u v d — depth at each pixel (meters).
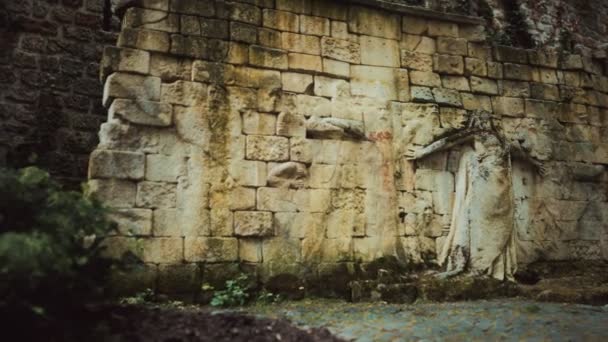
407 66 10.16
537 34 14.11
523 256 10.13
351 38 9.84
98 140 10.62
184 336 5.25
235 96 8.77
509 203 9.63
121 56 8.23
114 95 8.09
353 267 8.86
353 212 9.08
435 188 9.77
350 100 9.55
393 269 9.02
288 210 8.70
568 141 11.12
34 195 5.35
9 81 10.16
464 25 10.82
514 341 5.69
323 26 9.66
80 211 5.51
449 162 9.97
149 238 7.87
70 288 5.15
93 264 5.67
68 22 10.84
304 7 9.59
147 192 7.99
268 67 9.09
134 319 5.65
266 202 8.60
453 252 9.38
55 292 5.03
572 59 11.57
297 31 9.45
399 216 9.41
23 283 4.64
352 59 9.75
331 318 6.85
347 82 9.62
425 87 10.21
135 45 8.34
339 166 9.16
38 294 4.90
